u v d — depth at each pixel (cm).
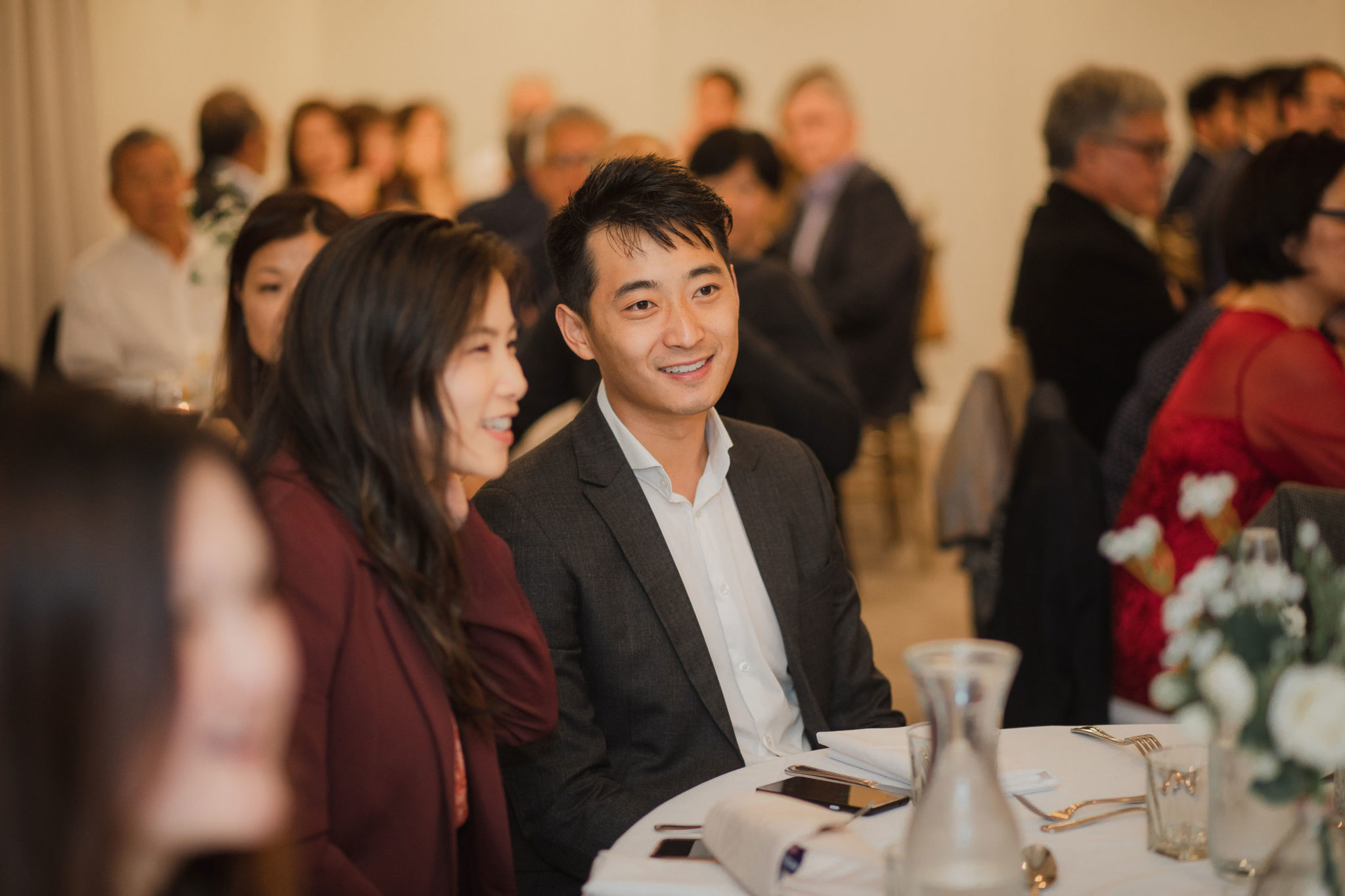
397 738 141
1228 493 110
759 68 831
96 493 63
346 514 142
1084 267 333
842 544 214
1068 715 250
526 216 488
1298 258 233
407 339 141
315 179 523
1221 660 99
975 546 302
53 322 433
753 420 281
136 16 646
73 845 61
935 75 818
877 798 142
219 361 243
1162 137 331
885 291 514
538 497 187
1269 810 114
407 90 838
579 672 184
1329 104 407
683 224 178
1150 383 271
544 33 835
